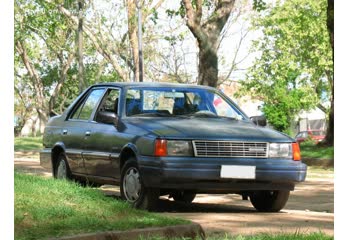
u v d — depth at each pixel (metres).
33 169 19.86
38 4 48.06
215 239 6.18
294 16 58.25
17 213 6.39
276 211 9.55
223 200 11.59
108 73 57.84
